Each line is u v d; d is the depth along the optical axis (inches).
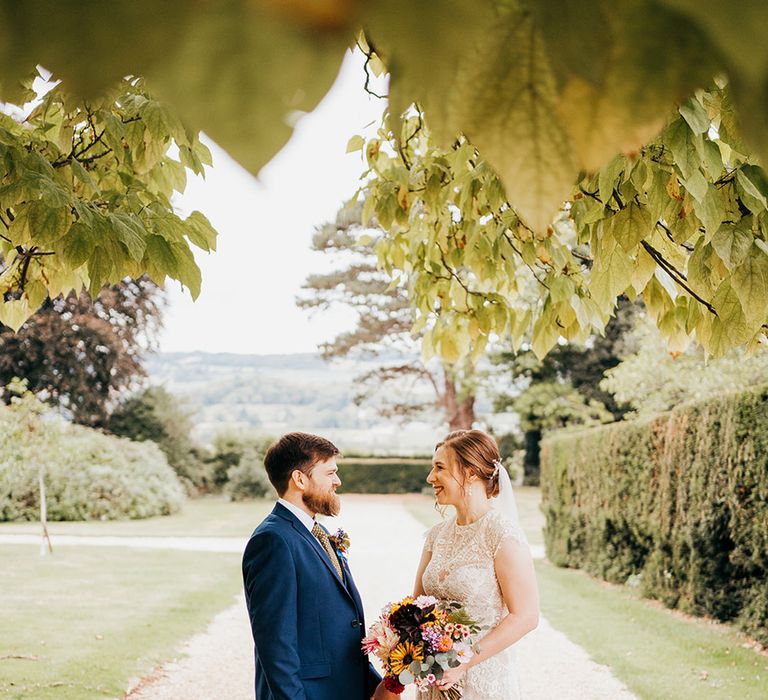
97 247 84.7
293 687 101.3
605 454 429.7
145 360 1177.4
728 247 69.7
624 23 10.7
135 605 359.6
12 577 425.7
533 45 11.3
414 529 731.4
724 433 298.4
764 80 9.5
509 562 114.2
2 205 78.8
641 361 478.3
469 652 104.6
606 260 85.7
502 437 1290.6
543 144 11.4
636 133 11.1
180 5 8.7
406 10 9.1
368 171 147.7
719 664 257.6
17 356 1039.0
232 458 1261.1
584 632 308.8
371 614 347.6
